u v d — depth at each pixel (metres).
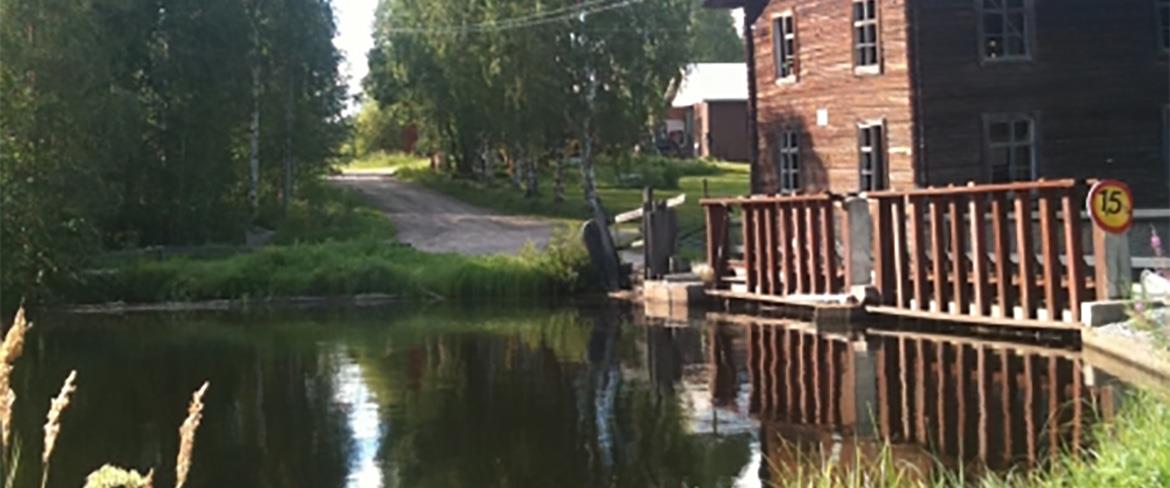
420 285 33.19
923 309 21.47
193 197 41.94
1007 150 27.23
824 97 29.72
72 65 34.09
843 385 16.94
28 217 33.12
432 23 52.81
